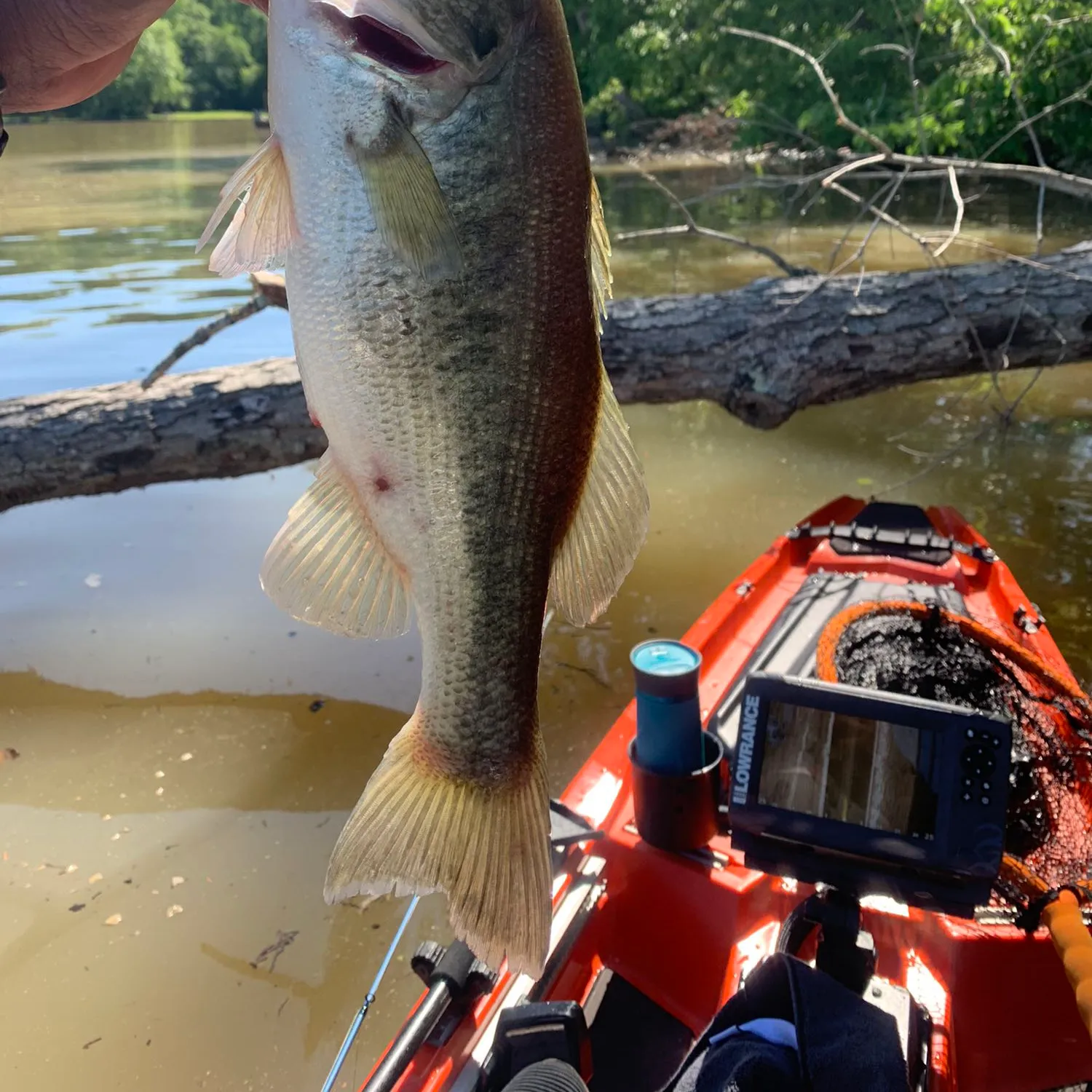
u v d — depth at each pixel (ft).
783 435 9.38
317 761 5.16
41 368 9.61
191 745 5.25
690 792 3.33
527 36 1.86
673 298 7.19
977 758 2.62
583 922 3.35
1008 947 3.04
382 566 2.10
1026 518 7.38
